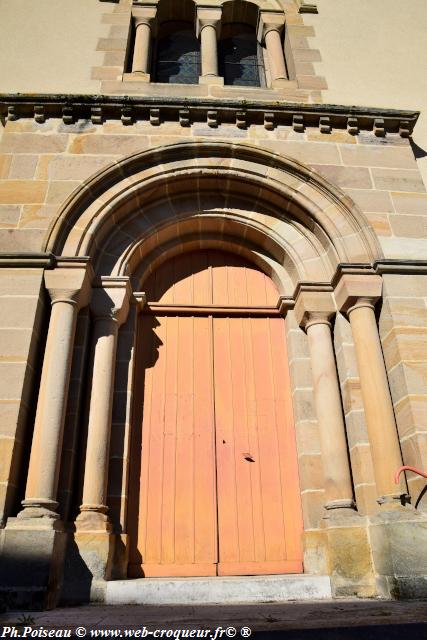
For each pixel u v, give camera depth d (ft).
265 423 17.94
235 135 20.17
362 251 17.84
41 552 12.01
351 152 20.22
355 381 16.48
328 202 18.83
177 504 16.43
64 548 13.23
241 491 16.84
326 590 13.55
